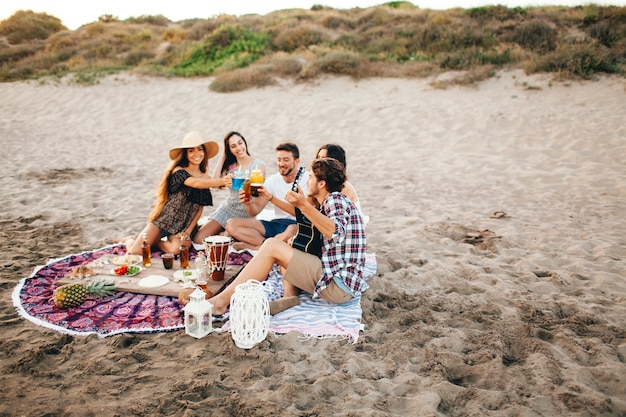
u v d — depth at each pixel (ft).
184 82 59.11
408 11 75.72
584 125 35.55
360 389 9.96
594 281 15.35
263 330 11.52
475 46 54.75
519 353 11.50
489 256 17.79
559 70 45.14
